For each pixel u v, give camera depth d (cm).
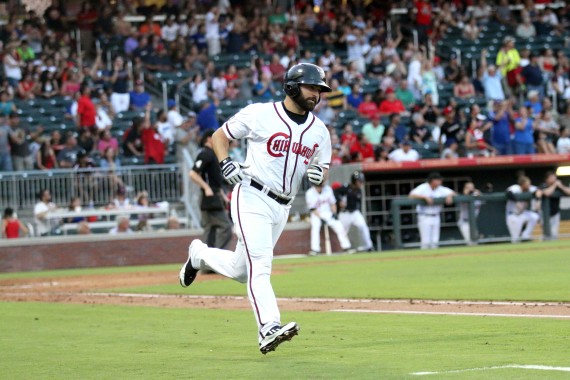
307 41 6450
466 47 6744
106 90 5462
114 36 5972
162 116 5166
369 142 5284
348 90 5866
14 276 4012
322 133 1523
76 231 4669
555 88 6284
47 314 2253
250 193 1490
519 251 4122
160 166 4844
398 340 1585
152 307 2336
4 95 5062
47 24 5797
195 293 2695
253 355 1485
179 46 5950
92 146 4956
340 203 4828
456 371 1233
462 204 4950
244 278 1599
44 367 1426
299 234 4834
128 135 5019
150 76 5803
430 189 4891
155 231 4681
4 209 4619
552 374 1184
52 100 5369
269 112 1487
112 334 1820
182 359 1462
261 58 6112
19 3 5703
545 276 2761
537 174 5397
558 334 1574
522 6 7150
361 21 6594
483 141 5431
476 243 4969
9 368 1424
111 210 4656
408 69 6216
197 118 5238
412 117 5541
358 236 4869
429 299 2247
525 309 1975
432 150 5469
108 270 4194
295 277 3125
